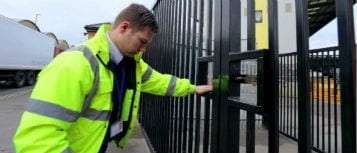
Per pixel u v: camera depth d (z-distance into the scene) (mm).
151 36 1747
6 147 5387
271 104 1477
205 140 2428
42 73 1520
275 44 1444
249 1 1804
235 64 1866
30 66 18812
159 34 5125
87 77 1558
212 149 2150
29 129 1392
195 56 2947
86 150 1719
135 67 1918
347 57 1005
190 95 2990
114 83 1739
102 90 1667
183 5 3438
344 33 1020
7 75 16906
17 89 17625
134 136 5832
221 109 2014
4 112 9336
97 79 1624
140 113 6852
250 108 1640
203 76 2561
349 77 999
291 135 5117
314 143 4859
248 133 1784
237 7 1927
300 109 1255
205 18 3188
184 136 3205
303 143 1236
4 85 18953
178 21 3721
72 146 1694
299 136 1264
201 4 2674
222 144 1976
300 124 1257
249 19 1803
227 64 1936
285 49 6422
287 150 4738
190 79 3012
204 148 2432
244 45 3980
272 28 1464
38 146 1378
